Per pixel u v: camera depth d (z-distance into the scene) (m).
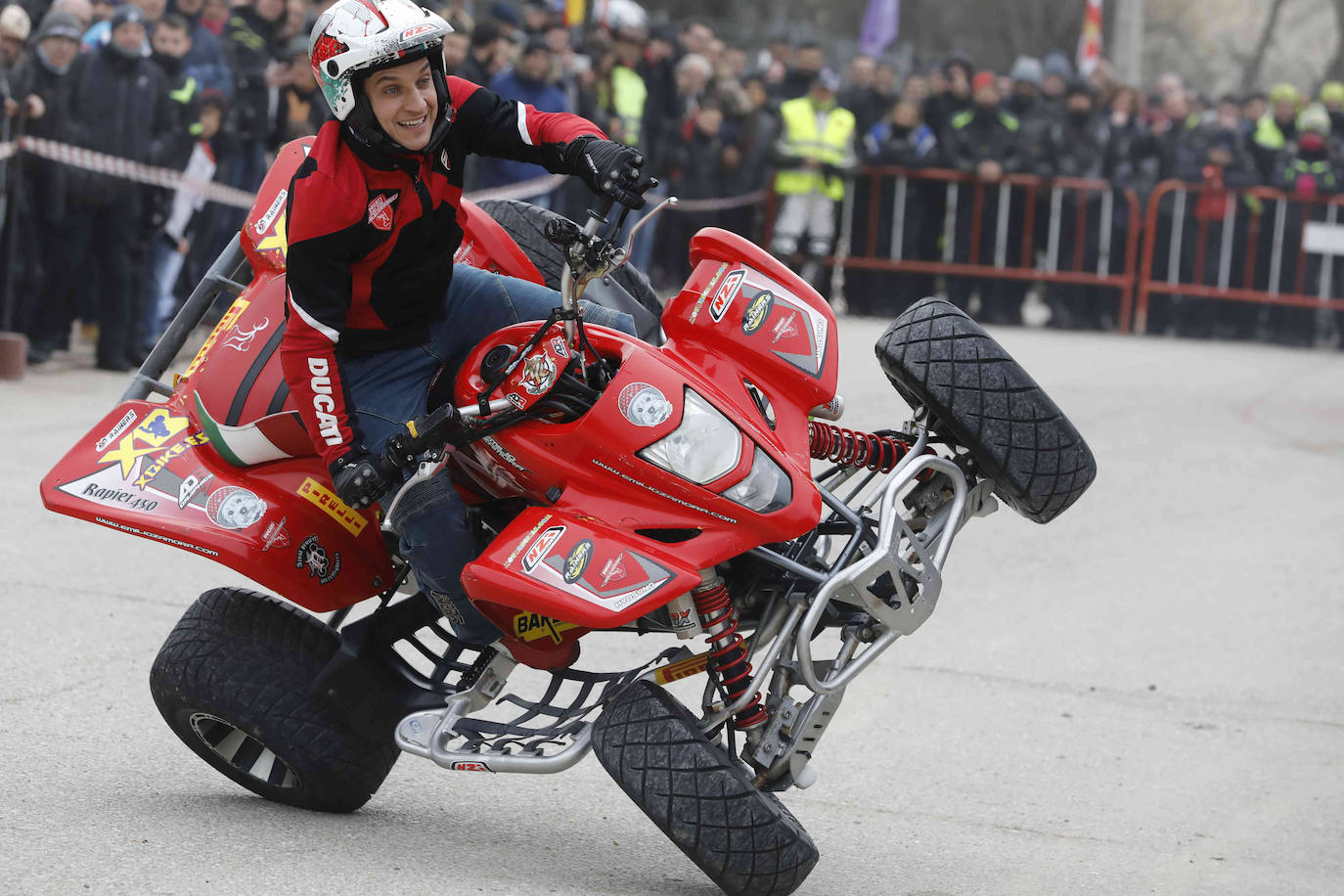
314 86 21.58
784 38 34.06
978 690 10.40
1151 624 12.04
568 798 8.26
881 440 7.35
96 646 10.09
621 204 6.76
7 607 10.70
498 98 7.01
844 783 8.64
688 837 6.49
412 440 6.64
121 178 19.50
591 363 6.87
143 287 20.17
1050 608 12.38
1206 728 9.82
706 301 7.13
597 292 8.32
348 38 6.35
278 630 7.57
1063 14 68.44
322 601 7.38
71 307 20.25
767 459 6.69
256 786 7.75
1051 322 33.38
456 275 7.29
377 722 7.45
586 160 6.80
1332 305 32.91
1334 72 73.56
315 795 7.60
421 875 6.96
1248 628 12.00
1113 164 32.97
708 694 6.83
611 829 7.82
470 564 6.68
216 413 7.32
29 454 15.24
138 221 19.89
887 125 32.28
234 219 21.34
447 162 6.89
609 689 7.01
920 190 31.81
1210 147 32.97
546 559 6.57
